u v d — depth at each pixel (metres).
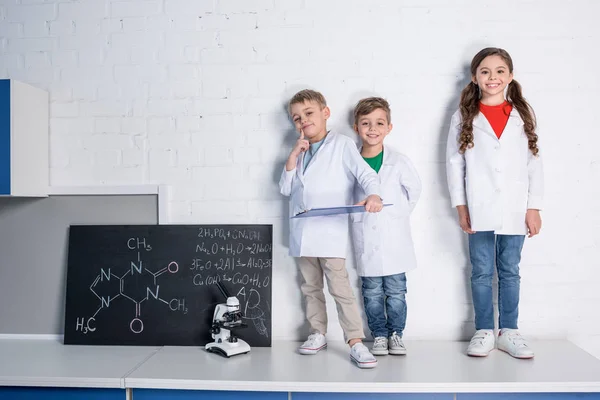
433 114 2.09
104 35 2.19
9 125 1.95
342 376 1.67
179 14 2.16
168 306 2.10
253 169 2.14
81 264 2.14
